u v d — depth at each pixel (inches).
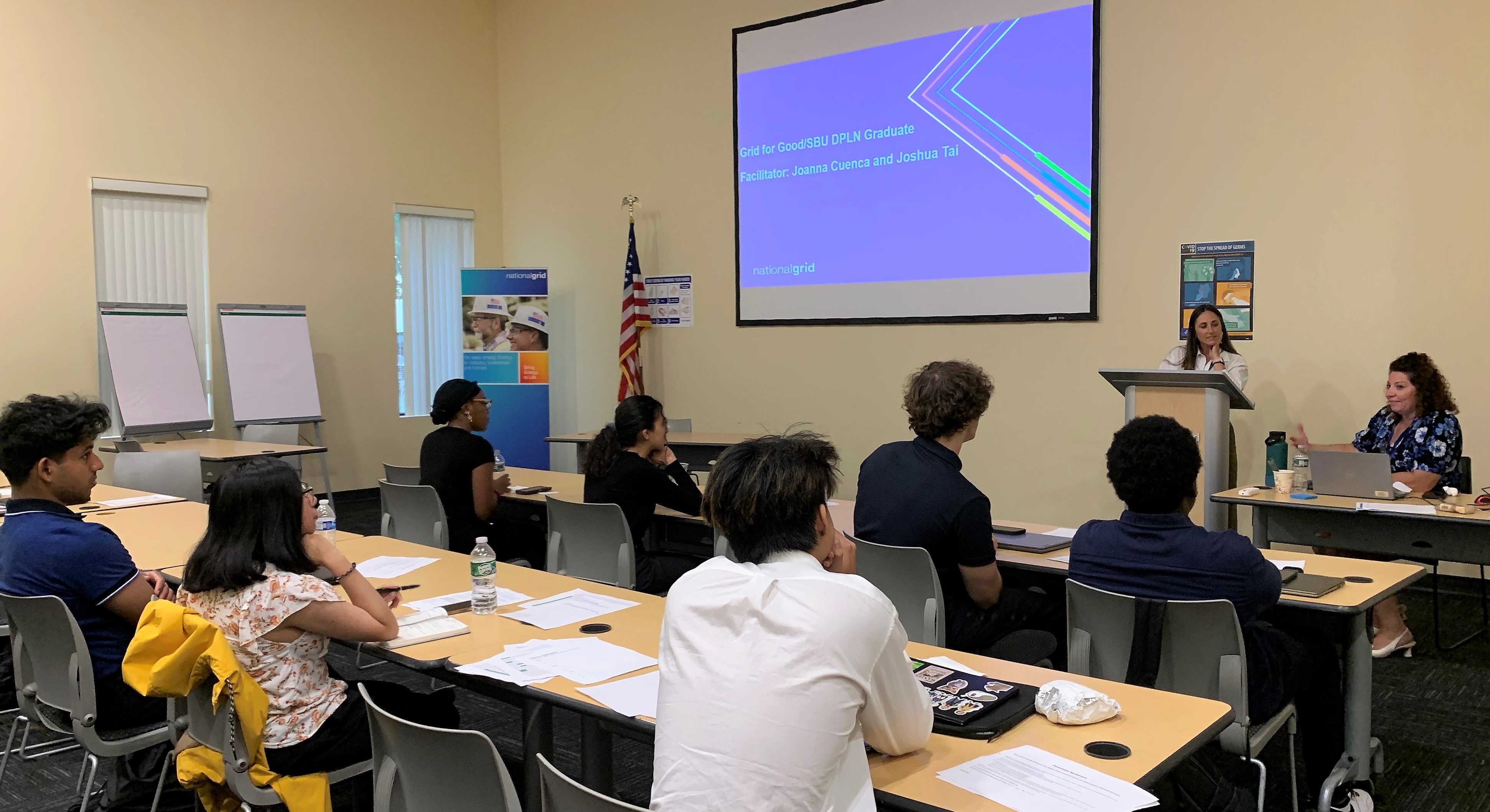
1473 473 187.5
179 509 159.5
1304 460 155.1
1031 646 103.0
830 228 275.6
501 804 60.1
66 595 94.3
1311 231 202.7
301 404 302.5
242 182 303.6
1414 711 133.2
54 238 269.0
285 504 81.7
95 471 104.8
